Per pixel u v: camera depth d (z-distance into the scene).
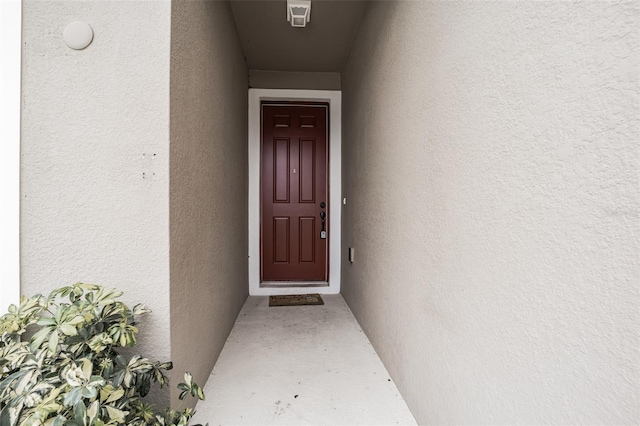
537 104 0.65
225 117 2.02
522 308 0.69
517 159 0.71
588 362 0.54
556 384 0.60
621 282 0.49
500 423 0.76
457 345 0.95
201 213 1.49
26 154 1.05
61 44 1.06
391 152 1.60
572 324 0.57
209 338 1.63
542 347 0.64
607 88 0.51
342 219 3.14
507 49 0.74
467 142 0.91
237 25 2.37
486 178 0.82
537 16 0.65
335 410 1.35
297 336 2.15
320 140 3.31
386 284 1.69
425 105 1.19
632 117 0.47
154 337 1.10
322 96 3.18
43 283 1.06
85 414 0.66
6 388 0.72
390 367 1.62
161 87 1.10
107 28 1.08
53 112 1.06
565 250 0.58
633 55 0.47
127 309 1.01
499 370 0.76
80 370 0.72
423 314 1.20
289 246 3.32
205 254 1.55
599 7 0.52
